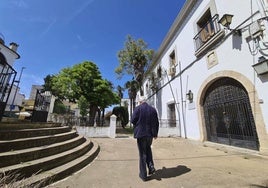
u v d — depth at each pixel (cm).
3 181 217
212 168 362
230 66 613
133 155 513
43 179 259
